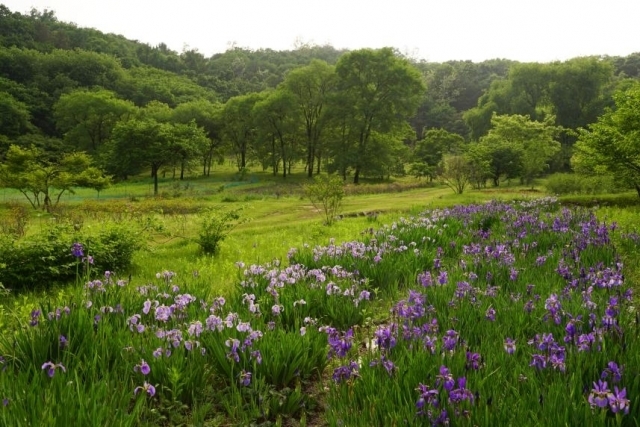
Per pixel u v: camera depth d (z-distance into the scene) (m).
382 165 72.38
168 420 4.45
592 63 85.31
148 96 146.12
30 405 3.72
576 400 3.84
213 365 5.14
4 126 104.69
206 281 9.62
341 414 4.09
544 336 4.71
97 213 32.69
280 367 5.02
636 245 10.20
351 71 73.06
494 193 42.19
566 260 9.20
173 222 26.69
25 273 11.47
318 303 7.16
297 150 82.19
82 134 99.81
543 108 87.38
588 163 27.75
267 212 33.19
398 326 5.74
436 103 149.50
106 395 4.07
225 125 93.81
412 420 3.71
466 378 4.23
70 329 5.26
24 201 49.91
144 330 5.56
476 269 8.84
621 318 5.56
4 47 154.25
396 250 10.67
